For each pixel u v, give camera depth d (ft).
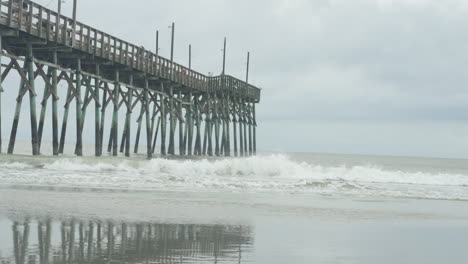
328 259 27.89
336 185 73.36
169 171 89.10
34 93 87.92
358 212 48.03
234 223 38.29
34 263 24.47
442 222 43.60
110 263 25.21
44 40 86.38
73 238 30.27
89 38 97.55
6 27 79.25
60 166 82.94
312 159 325.83
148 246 29.25
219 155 176.24
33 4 82.33
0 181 59.47
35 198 45.93
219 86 171.83
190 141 158.92
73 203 44.11
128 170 85.66
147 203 46.98
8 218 35.50
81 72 99.40
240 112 189.57
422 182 90.27
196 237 32.45
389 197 63.93
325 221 41.42
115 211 41.09
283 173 92.94
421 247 32.24
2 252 26.27
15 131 91.35
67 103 109.91
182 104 154.40
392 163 306.76
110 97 113.60
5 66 83.66
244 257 27.61
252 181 74.23
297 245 31.09
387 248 31.48
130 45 111.96
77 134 100.68
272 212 45.32
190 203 48.75
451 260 28.99
